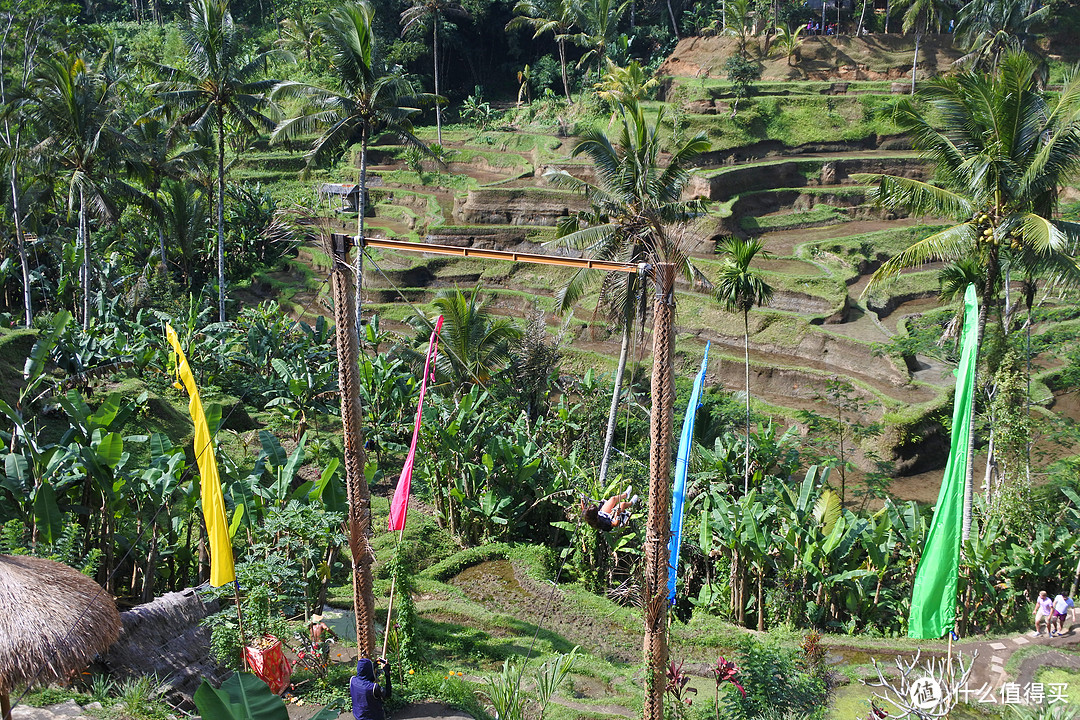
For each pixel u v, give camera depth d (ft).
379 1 256.93
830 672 60.39
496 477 84.17
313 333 127.54
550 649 63.46
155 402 93.09
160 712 38.88
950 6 225.35
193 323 117.60
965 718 55.16
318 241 41.29
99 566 54.70
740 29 221.46
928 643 65.67
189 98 130.62
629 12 270.26
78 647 33.45
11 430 74.79
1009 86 70.03
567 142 217.36
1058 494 84.33
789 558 71.61
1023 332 108.37
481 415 86.99
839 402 118.42
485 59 287.28
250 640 45.39
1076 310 121.39
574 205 188.75
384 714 43.73
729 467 87.86
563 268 174.40
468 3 269.23
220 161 136.98
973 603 70.23
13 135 131.95
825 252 171.73
